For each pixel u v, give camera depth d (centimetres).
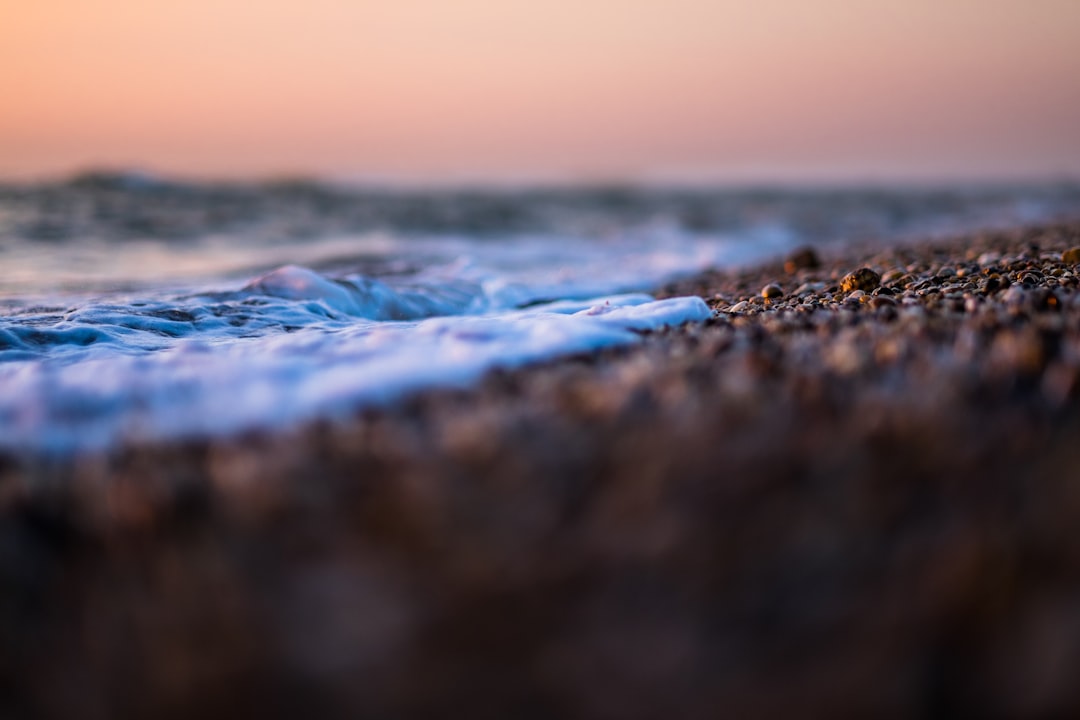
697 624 31
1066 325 57
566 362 63
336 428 48
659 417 44
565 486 38
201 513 39
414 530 36
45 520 40
